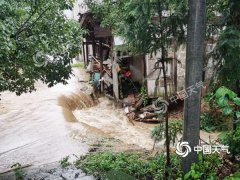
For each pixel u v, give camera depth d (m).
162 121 6.43
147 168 7.12
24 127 12.74
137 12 5.40
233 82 5.94
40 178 7.66
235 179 3.99
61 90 19.02
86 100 18.28
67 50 8.33
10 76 8.09
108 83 18.27
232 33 5.53
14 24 6.18
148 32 5.66
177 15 5.43
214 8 6.38
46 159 9.29
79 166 8.16
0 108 15.58
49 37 7.51
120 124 14.65
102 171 7.56
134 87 16.59
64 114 14.45
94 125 14.48
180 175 5.57
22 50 7.01
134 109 15.36
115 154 8.48
